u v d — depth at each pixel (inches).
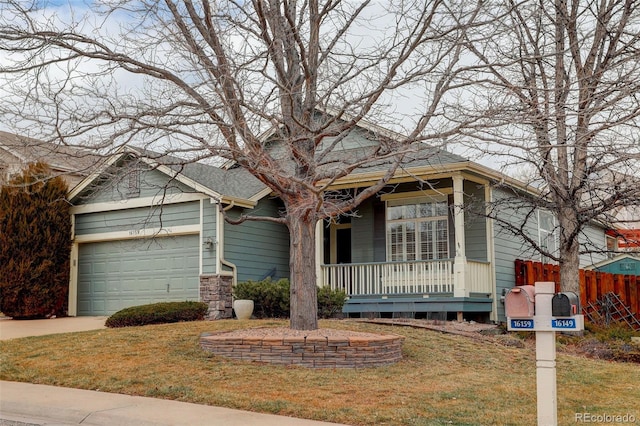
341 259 845.8
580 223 539.8
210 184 709.3
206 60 390.6
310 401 329.7
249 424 292.5
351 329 531.2
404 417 302.7
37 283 724.0
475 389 360.5
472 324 613.9
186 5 405.4
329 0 435.5
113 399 343.3
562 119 462.3
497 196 733.3
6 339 527.5
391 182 718.5
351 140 706.2
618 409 330.6
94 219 773.3
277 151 484.1
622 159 480.7
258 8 406.6
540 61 505.0
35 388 372.5
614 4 513.7
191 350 443.2
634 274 861.8
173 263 719.7
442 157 673.0
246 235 730.2
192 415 308.5
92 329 590.9
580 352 518.3
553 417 252.8
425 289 687.1
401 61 402.0
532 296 256.2
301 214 432.1
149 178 730.2
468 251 726.5
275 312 669.3
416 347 472.7
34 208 735.1
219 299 674.2
